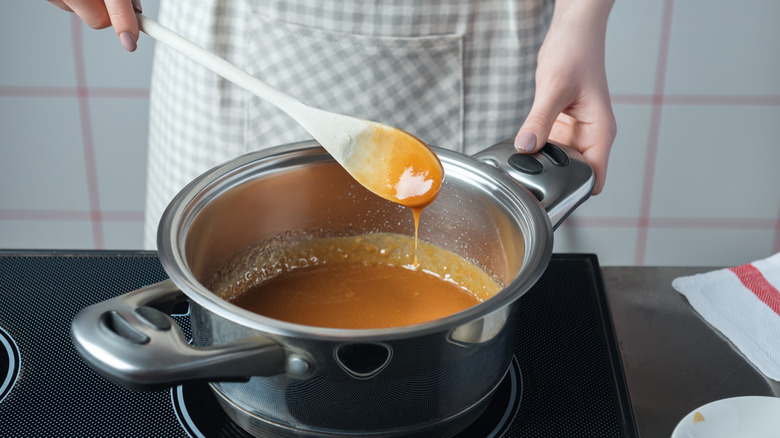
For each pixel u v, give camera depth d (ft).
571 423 2.03
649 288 2.36
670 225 4.38
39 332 2.16
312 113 2.16
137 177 4.16
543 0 2.84
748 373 2.15
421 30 2.76
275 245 2.31
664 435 2.04
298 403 1.88
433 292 2.34
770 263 2.37
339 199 2.31
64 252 2.37
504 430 2.01
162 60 2.94
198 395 2.06
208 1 2.74
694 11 3.71
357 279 2.37
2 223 4.27
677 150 4.12
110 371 1.76
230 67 2.18
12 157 4.06
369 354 1.81
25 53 3.75
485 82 2.88
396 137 2.17
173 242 1.95
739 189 4.24
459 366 1.88
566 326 2.22
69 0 2.34
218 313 1.82
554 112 2.40
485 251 2.24
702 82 3.91
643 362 2.17
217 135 2.88
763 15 3.71
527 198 2.09
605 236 4.43
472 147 2.97
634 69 3.88
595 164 2.52
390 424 1.91
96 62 3.79
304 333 1.79
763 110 3.97
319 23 2.72
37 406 2.02
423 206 2.20
